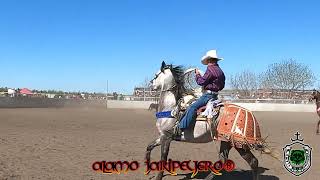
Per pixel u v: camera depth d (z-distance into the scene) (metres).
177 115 9.59
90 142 16.59
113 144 16.16
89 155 13.28
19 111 42.12
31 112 40.69
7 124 24.95
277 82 85.88
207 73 9.47
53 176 10.12
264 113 47.88
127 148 15.08
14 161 11.81
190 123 9.40
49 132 20.23
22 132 19.84
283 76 85.44
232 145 9.08
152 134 20.47
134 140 17.67
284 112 50.56
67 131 21.14
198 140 9.49
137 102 61.19
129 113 43.84
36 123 26.25
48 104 58.97
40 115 35.94
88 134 19.81
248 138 9.02
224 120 9.14
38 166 11.24
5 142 15.76
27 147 14.58
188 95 9.98
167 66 10.11
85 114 39.94
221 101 9.59
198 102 9.41
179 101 9.77
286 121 33.56
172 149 15.16
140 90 67.38
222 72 9.64
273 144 17.25
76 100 62.84
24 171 10.54
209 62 9.70
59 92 87.62
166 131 9.73
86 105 63.44
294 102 59.84
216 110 9.29
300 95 69.06
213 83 9.52
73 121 29.23
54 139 17.20
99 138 18.16
